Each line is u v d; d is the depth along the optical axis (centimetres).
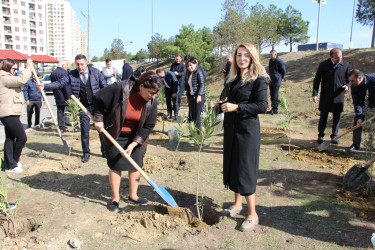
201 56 2958
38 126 990
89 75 595
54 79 880
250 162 341
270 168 558
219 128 813
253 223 352
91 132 876
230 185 355
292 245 321
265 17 2439
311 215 384
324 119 711
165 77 1070
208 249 317
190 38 3981
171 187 477
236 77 352
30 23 9962
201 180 505
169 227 358
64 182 500
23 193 457
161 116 1143
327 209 398
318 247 317
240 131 341
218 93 1920
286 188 470
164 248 320
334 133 718
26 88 970
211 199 434
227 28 2250
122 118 368
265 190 464
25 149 700
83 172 547
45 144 748
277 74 1120
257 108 328
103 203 427
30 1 9844
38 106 1009
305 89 1488
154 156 628
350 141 743
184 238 337
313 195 443
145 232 351
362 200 422
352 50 1778
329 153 645
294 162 593
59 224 368
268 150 676
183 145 716
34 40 10156
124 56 5078
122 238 339
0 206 349
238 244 323
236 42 2256
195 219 380
